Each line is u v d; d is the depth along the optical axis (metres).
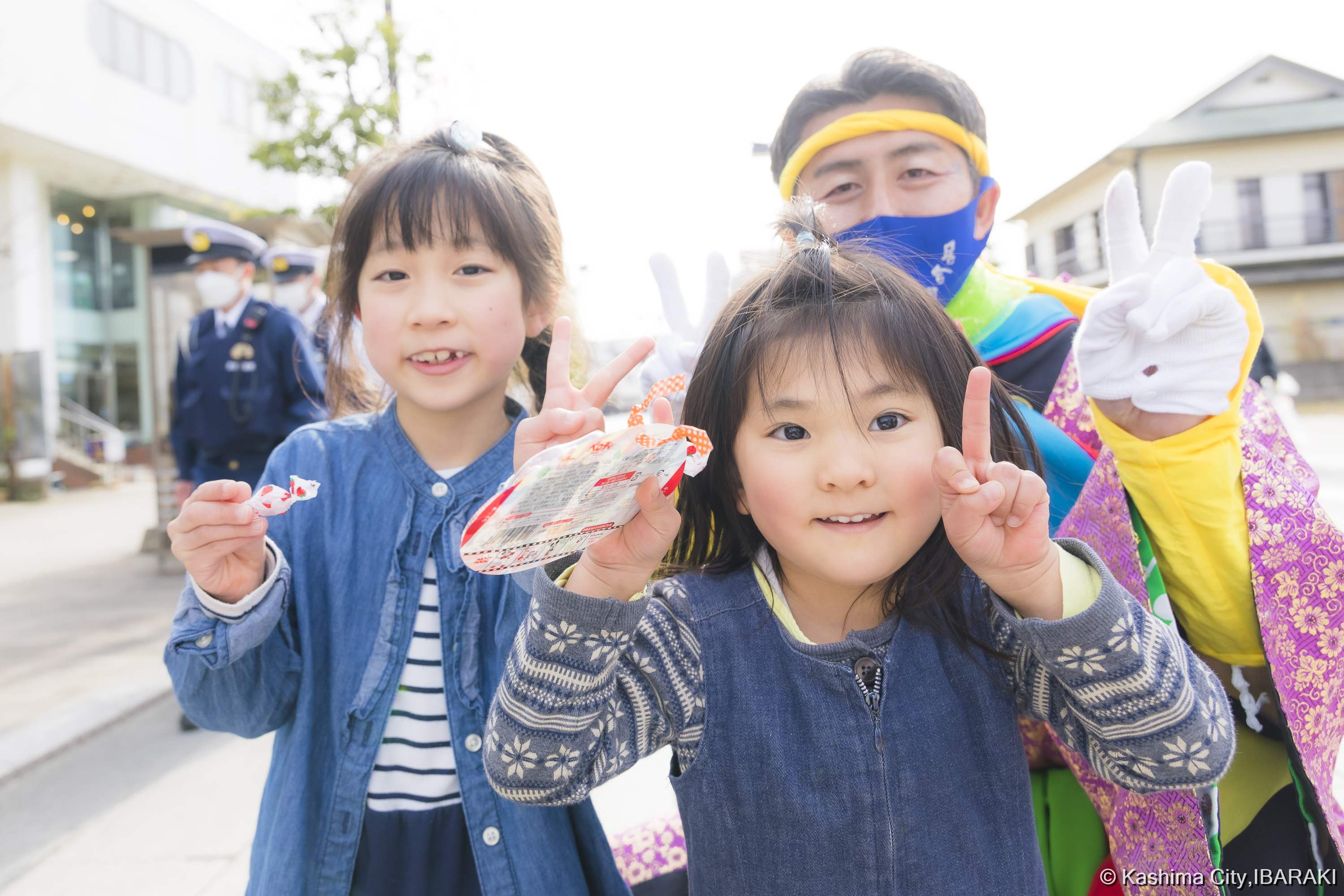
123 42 18.56
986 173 1.77
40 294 18.22
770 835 1.03
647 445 0.79
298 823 1.12
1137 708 0.91
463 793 1.14
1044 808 1.42
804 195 1.45
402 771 1.18
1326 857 1.19
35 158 18.05
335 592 1.21
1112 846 1.28
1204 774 0.93
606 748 0.99
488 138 1.38
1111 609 0.92
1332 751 1.23
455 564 1.22
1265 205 20.48
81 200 20.67
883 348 1.02
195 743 3.56
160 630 5.42
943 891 1.01
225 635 1.00
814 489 1.00
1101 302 1.14
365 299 1.26
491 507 0.71
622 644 0.93
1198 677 0.96
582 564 0.95
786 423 1.03
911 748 1.05
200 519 0.92
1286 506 1.18
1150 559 1.22
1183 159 19.95
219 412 4.34
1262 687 1.29
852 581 1.00
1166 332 1.10
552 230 1.40
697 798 1.05
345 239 1.28
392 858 1.17
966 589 1.17
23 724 3.75
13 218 17.28
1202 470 1.15
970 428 0.95
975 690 1.10
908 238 1.67
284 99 7.44
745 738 1.05
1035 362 1.64
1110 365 1.16
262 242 4.75
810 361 1.01
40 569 7.89
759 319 1.07
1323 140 20.16
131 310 22.34
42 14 16.94
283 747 1.21
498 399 1.34
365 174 1.28
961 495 0.92
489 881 1.12
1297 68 19.95
